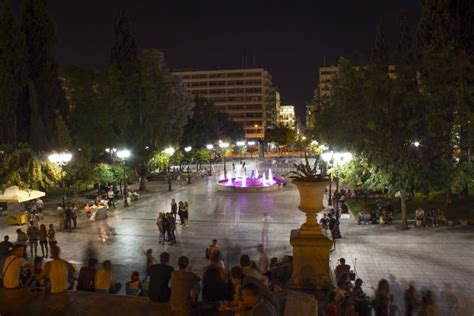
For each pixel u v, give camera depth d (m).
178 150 57.16
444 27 33.28
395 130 26.03
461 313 12.85
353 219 29.59
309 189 10.43
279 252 21.23
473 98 26.98
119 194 43.28
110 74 43.09
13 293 9.45
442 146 26.14
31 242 20.70
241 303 7.45
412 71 26.36
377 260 19.72
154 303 8.83
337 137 31.11
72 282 10.38
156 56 45.81
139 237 24.98
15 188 28.69
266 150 153.38
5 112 34.00
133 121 44.91
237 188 45.06
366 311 9.71
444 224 27.05
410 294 10.91
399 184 26.05
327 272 10.23
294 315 7.31
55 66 39.19
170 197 41.91
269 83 171.88
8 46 34.06
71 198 40.94
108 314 8.41
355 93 28.66
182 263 8.57
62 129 37.91
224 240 24.00
